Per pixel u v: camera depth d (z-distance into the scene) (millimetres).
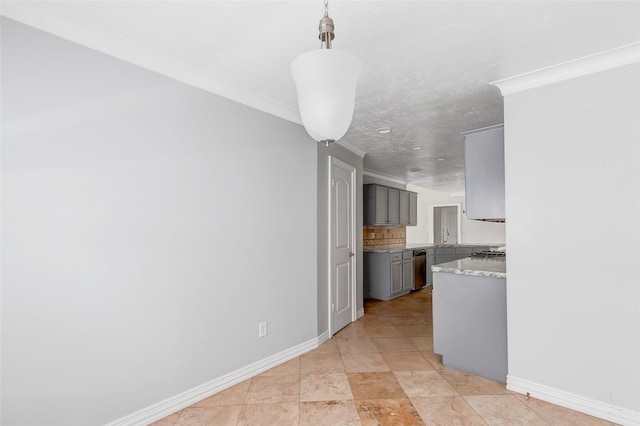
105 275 1886
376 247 6426
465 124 3387
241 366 2584
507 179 2428
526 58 2092
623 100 1998
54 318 1711
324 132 993
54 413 1706
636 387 1933
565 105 2197
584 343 2104
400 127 3486
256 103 2750
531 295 2307
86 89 1840
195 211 2322
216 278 2438
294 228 3078
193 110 2334
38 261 1669
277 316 2887
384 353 3141
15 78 1627
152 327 2078
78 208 1797
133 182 2014
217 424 2014
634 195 1962
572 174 2166
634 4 1562
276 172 2930
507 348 2465
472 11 1624
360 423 2004
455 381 2549
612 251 2023
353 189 4250
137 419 1990
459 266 3004
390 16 1658
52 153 1721
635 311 1948
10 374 1597
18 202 1623
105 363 1878
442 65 2180
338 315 3832
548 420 2016
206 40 1911
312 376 2646
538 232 2287
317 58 907
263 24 1749
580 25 1741
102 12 1655
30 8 1622
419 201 9297
